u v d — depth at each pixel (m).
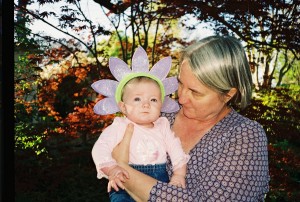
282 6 6.82
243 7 6.63
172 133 2.24
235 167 1.90
